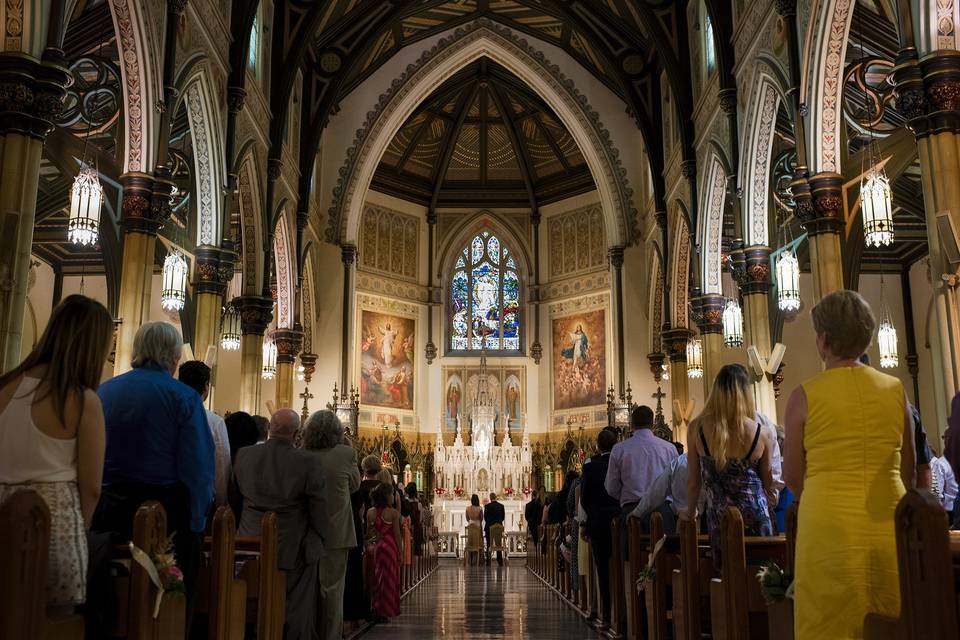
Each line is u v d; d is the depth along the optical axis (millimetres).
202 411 5293
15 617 3486
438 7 29672
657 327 30250
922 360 28906
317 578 8164
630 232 31219
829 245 14477
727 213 25109
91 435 4016
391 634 10359
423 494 34688
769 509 6590
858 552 3857
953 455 5180
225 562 5688
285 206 25297
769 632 5301
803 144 14969
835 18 14141
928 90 10695
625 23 27484
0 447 3867
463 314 37406
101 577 4496
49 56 11109
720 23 19688
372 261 35188
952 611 3166
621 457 9133
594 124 31250
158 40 14922
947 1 10695
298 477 6996
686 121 23359
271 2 23297
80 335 4008
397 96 31281
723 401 6266
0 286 10523
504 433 35531
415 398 35906
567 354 35594
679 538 7320
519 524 32656
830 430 4020
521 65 30969
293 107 26672
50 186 23797
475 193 37688
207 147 18391
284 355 26703
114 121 17344
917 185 23312
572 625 11289
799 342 29484
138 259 14570
